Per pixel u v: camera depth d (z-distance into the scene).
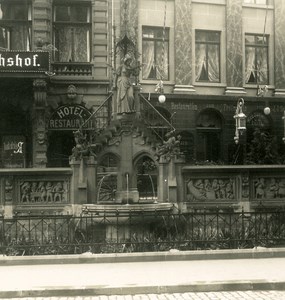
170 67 30.09
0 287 9.54
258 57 31.72
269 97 31.00
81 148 15.93
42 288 9.44
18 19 27.22
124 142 15.95
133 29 28.75
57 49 28.09
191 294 9.41
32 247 12.64
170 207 14.84
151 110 27.52
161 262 11.91
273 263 11.72
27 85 26.12
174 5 30.16
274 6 31.83
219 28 31.12
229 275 10.38
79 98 27.53
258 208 16.47
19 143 27.02
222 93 30.89
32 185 16.09
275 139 30.08
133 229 14.09
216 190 16.45
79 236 13.70
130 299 9.07
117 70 16.42
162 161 15.96
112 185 19.23
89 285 9.59
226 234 13.62
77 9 28.33
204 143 30.23
